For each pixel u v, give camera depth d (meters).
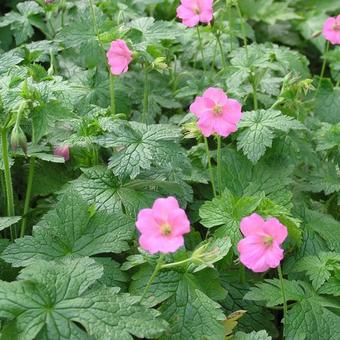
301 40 1.29
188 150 0.88
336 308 0.74
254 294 0.73
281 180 0.83
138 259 0.73
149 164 0.76
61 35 0.92
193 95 0.96
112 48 0.82
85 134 0.79
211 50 1.03
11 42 1.03
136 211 0.77
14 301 0.64
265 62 0.93
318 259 0.77
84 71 0.94
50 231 0.73
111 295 0.66
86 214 0.74
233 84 0.91
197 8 0.89
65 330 0.64
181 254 0.72
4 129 0.73
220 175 0.81
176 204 0.65
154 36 0.93
